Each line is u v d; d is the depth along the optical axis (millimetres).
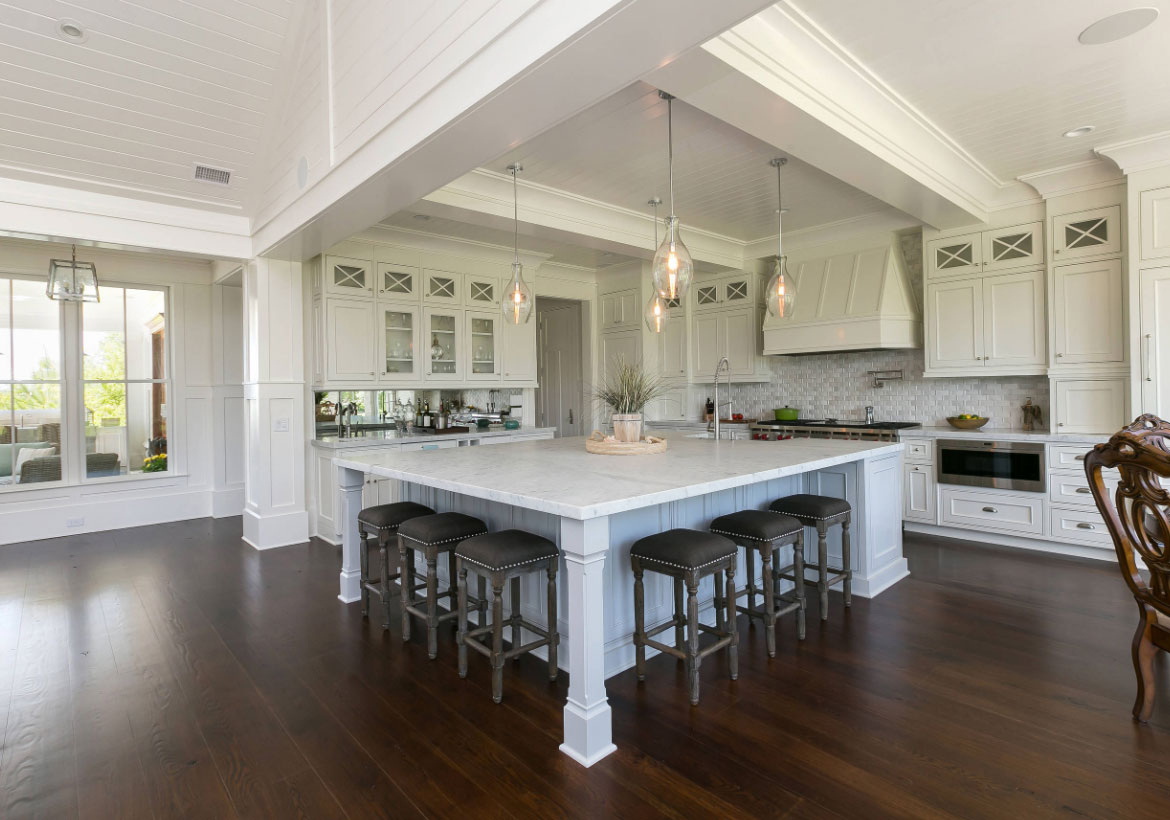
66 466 5312
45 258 5172
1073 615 3207
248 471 5078
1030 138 3750
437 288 5820
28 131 3416
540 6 2014
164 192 4113
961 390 5355
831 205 4961
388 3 2750
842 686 2484
